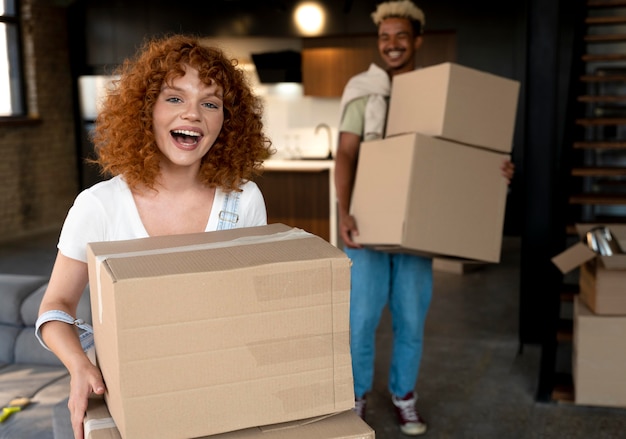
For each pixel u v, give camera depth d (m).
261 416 1.09
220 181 1.51
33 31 8.19
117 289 1.00
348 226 2.82
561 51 7.30
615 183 5.48
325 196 7.21
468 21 7.52
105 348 1.11
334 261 1.10
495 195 2.74
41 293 2.98
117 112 1.43
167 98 1.42
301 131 8.41
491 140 2.75
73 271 1.41
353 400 1.14
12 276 3.16
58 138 8.62
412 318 3.02
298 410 1.11
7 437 2.30
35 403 2.53
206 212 1.52
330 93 8.01
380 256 2.94
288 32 7.98
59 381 2.74
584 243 3.14
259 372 1.08
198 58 1.41
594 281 3.08
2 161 7.89
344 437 1.09
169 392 1.04
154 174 1.45
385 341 4.40
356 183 2.86
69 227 1.41
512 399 3.44
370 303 2.95
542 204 4.06
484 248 2.73
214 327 1.05
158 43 1.46
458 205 2.67
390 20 3.02
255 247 1.16
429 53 7.70
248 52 8.21
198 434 1.06
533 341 4.21
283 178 7.28
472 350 4.16
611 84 7.44
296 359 1.10
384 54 3.06
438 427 3.15
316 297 1.09
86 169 8.88
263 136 1.59
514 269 6.23
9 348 2.95
